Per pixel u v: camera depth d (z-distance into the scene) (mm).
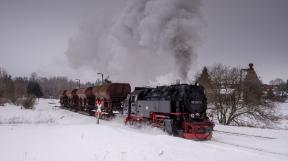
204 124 14266
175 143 10297
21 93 62531
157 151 9078
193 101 14836
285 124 27453
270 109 27078
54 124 17719
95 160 8125
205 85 28078
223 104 27391
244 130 17531
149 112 17422
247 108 26703
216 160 8172
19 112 30875
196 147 9727
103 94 26844
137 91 20125
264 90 27703
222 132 16688
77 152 9039
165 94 15852
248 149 11047
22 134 12438
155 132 15852
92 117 28031
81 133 12570
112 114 25844
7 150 9344
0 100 51531
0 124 17422
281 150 11164
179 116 14625
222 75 27719
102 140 10891
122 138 11289
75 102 38562
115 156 8516
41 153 8945
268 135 15227
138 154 8742
